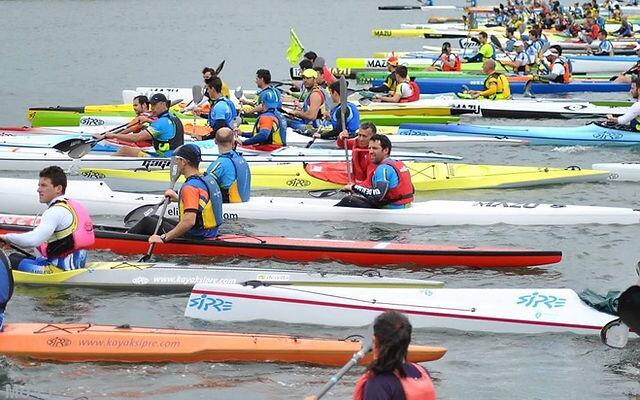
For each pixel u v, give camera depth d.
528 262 33.34
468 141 56.91
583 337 27.17
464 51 105.81
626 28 125.69
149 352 25.03
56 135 54.25
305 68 57.19
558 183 46.25
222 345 25.11
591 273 33.03
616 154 54.47
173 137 46.03
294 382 24.17
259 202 38.84
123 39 138.00
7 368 24.67
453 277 32.66
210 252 33.62
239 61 113.88
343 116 43.12
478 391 24.02
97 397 23.25
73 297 30.09
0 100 83.25
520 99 73.31
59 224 29.80
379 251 33.47
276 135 48.62
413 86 68.31
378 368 17.03
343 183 44.66
